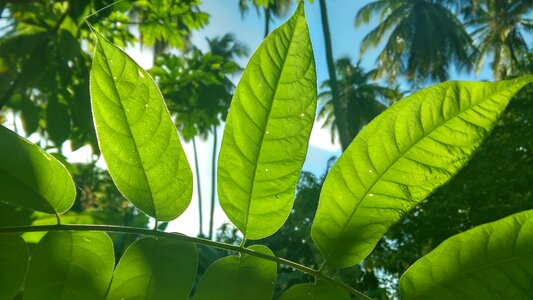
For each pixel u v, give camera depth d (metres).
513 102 3.03
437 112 0.16
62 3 0.75
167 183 0.18
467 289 0.16
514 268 0.16
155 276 0.18
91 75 0.17
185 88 1.36
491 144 2.83
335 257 0.17
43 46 0.63
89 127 0.64
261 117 0.17
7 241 0.18
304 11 0.16
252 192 0.17
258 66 0.16
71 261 0.18
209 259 0.66
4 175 0.18
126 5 0.73
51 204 0.19
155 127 0.17
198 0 1.24
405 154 0.17
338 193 0.17
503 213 2.63
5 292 0.18
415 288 0.17
